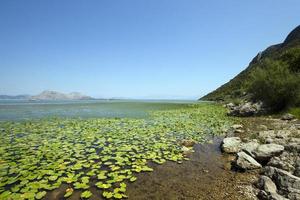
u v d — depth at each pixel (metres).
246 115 26.31
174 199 6.82
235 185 7.68
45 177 8.08
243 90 61.72
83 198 6.74
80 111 39.97
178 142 13.53
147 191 7.29
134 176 8.41
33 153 11.02
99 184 7.53
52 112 37.75
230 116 27.20
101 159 10.11
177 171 8.98
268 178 7.35
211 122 21.83
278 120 20.50
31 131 17.11
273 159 9.01
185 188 7.53
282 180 7.01
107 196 6.78
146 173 8.71
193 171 8.99
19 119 25.73
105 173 8.59
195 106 48.53
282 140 11.92
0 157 10.36
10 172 8.51
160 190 7.37
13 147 12.17
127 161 9.84
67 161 9.80
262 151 9.91
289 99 24.58
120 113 34.22
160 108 46.50
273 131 14.76
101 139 14.09
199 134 16.05
